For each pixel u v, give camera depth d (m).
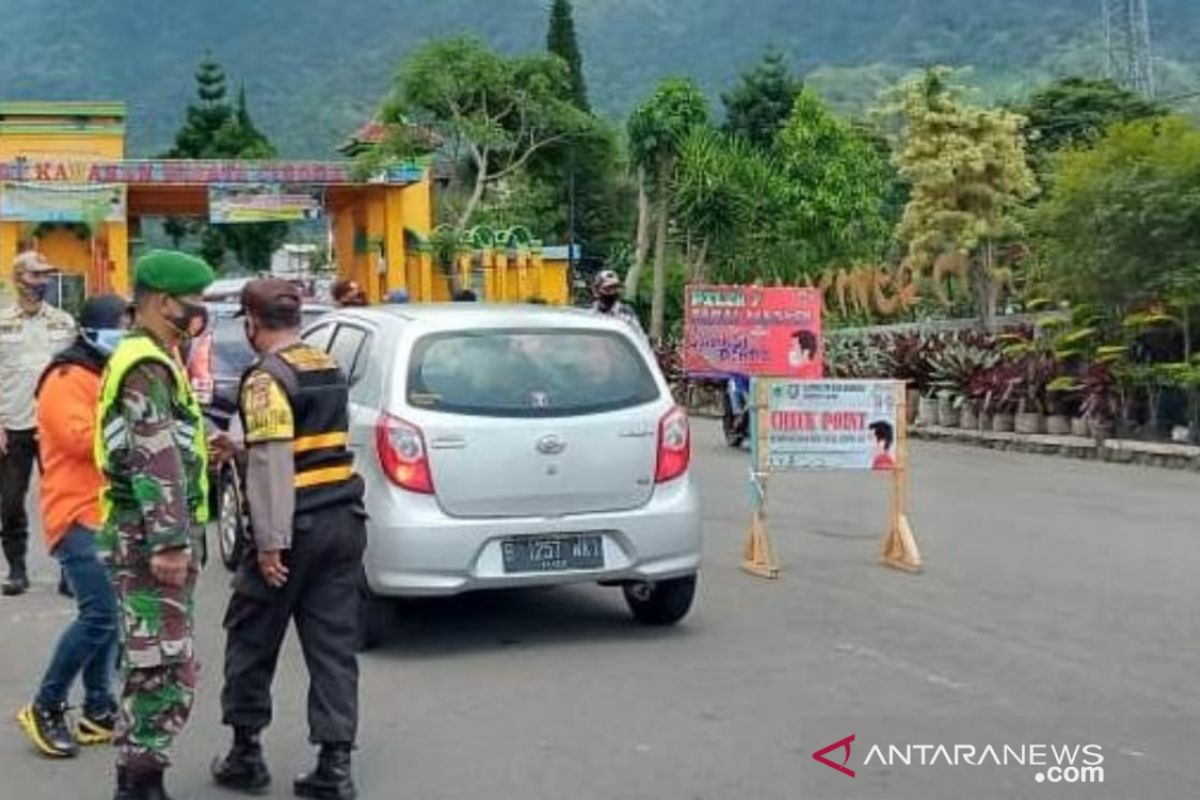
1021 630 8.63
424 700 7.30
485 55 41.97
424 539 8.03
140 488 5.54
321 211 43.75
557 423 8.29
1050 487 15.55
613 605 9.52
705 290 15.49
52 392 6.53
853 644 8.33
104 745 6.79
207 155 65.06
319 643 5.98
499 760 6.34
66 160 41.69
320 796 5.92
